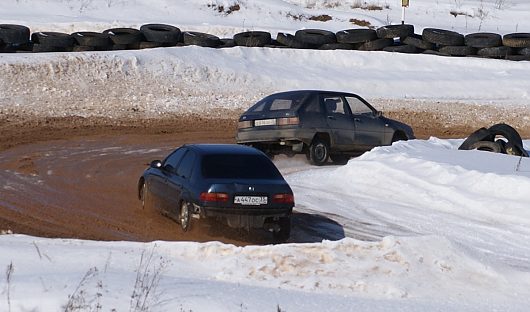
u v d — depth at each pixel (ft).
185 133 244.63
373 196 162.40
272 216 125.59
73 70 297.33
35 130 232.94
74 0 464.65
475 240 132.05
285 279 93.76
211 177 126.62
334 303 83.92
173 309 77.66
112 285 84.48
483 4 554.87
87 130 238.68
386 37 374.84
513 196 147.84
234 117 279.08
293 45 367.66
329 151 198.80
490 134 191.21
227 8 483.92
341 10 523.29
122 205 150.00
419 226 140.87
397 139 209.67
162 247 106.01
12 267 93.76
